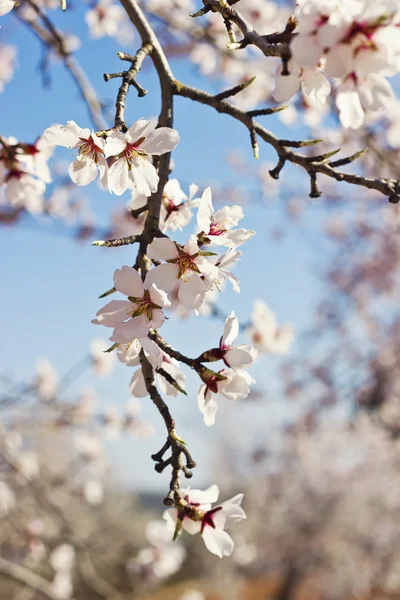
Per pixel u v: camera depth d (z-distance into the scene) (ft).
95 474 24.35
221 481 68.54
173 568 21.36
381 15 4.25
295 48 4.40
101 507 34.50
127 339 4.99
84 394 22.22
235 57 14.74
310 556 51.44
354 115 4.57
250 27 5.29
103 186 5.47
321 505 50.60
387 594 50.34
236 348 5.42
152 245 5.21
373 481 48.93
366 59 4.39
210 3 5.58
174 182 6.73
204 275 5.21
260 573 55.31
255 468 49.98
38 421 19.52
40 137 8.10
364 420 39.60
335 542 51.01
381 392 33.24
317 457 49.42
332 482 50.19
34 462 21.53
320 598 53.98
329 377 36.27
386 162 14.24
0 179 8.14
